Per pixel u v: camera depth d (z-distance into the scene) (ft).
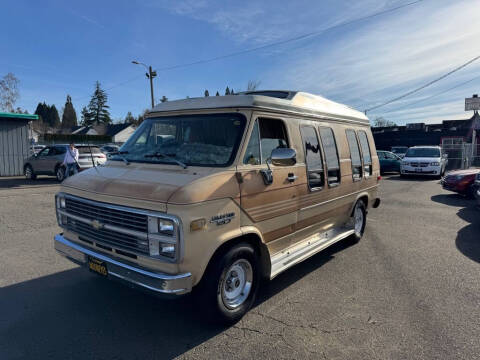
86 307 13.09
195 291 11.51
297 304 13.70
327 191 17.29
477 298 14.28
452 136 112.88
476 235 24.04
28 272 16.16
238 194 11.69
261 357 10.30
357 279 16.24
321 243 17.13
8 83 134.92
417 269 17.54
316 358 10.27
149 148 13.93
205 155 12.43
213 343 10.97
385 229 25.75
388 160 69.36
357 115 21.98
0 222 25.02
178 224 9.85
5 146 58.70
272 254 14.43
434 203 36.83
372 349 10.74
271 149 13.56
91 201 11.94
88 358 10.11
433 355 10.45
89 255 11.96
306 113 16.03
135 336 11.28
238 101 12.91
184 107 13.97
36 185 46.19
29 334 11.26
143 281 10.33
